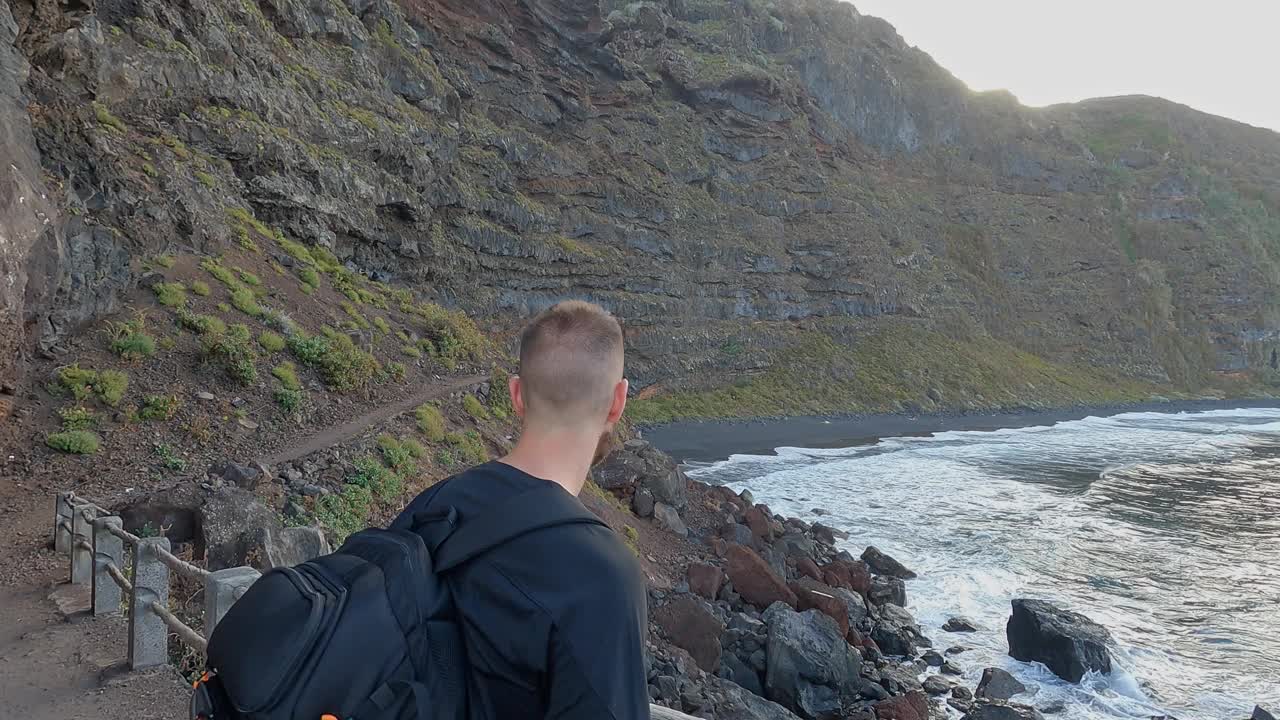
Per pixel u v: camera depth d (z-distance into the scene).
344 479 16.23
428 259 47.34
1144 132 163.50
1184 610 22.88
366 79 45.94
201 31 31.17
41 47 23.25
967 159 139.25
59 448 14.14
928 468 47.34
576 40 81.00
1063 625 18.25
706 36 111.06
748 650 16.83
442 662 1.24
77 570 8.54
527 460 1.67
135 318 18.67
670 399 72.69
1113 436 70.69
